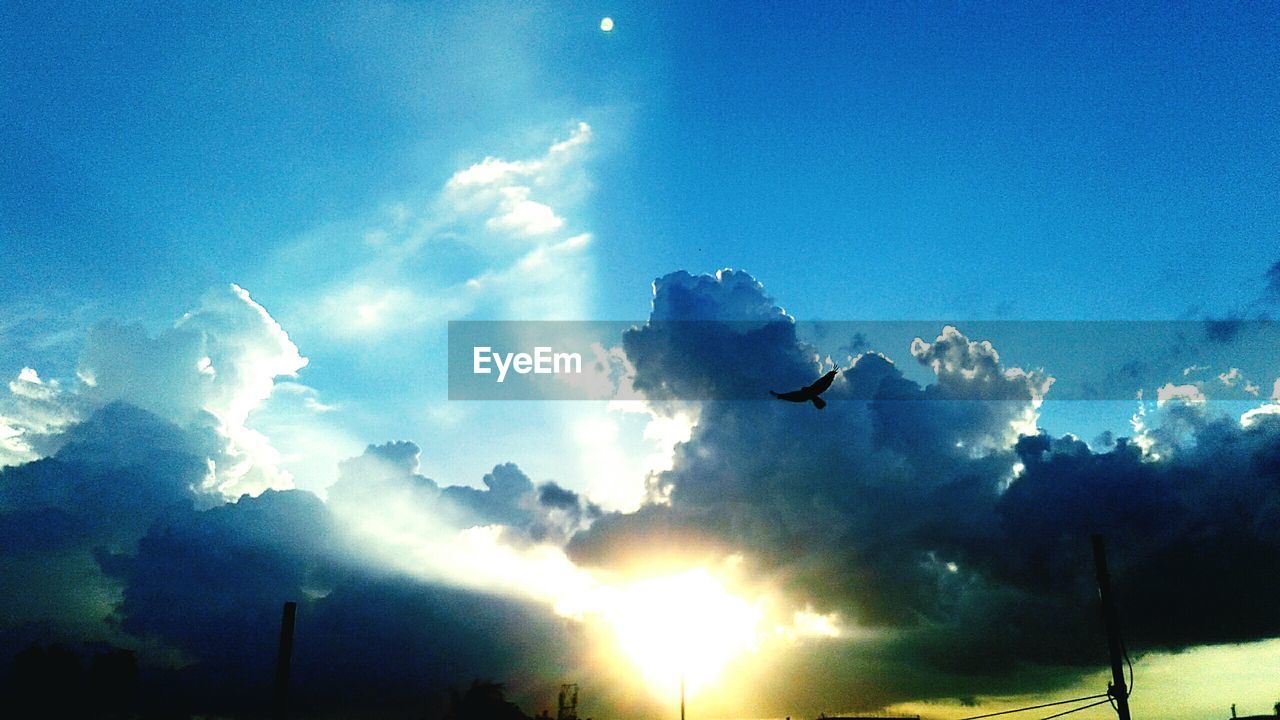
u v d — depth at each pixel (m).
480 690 56.16
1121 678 28.08
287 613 36.44
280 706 34.94
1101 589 29.03
